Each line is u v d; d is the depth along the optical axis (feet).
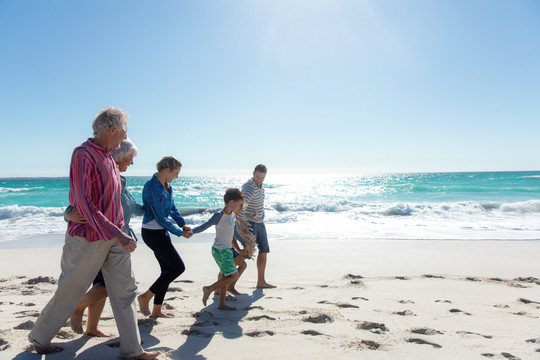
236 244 13.91
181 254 23.76
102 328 10.20
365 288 15.58
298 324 10.96
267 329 10.46
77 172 7.29
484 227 38.06
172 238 31.19
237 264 14.39
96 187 7.57
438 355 8.75
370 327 10.72
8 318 10.99
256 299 13.96
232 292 14.78
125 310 7.99
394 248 25.57
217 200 82.07
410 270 19.04
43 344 8.05
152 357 8.19
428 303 13.41
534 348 9.25
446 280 16.97
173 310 12.38
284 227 38.93
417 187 105.40
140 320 10.94
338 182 187.52
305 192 105.50
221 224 12.71
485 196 82.48
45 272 18.76
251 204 15.85
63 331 9.53
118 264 8.00
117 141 8.10
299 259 21.84
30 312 11.60
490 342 9.67
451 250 24.82
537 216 47.24
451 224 40.60
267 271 18.90
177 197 89.86
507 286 15.92
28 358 7.95
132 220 42.75
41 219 46.65
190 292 14.89
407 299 13.93
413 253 23.72
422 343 9.54
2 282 16.63
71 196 7.58
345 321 11.29
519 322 11.37
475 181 151.84
